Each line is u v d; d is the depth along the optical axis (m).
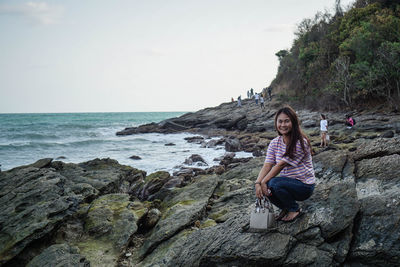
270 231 3.23
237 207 5.46
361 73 20.48
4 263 4.18
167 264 3.55
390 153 5.21
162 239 4.58
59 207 5.36
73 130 40.09
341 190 3.66
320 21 31.78
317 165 5.59
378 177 4.50
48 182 6.85
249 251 3.07
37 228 4.62
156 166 13.65
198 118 37.75
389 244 2.85
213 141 21.00
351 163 5.30
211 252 3.27
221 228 3.66
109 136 32.78
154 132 35.94
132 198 7.06
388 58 18.39
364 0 27.92
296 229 3.17
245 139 20.55
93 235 5.04
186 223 4.88
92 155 17.88
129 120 79.69
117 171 9.88
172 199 6.70
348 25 25.52
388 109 18.41
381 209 3.24
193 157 14.22
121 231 5.02
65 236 4.97
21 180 7.30
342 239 3.06
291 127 2.88
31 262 4.03
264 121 27.41
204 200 5.96
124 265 4.25
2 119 78.56
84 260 4.11
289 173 2.99
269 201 3.19
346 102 21.81
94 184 7.93
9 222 5.00
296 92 32.38
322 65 27.80
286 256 2.95
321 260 2.87
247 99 44.16
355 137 13.50
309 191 3.00
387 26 20.14
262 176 3.00
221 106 43.28
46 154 18.53
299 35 33.78
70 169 9.48
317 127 18.94
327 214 3.27
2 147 20.22
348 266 2.93
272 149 3.07
